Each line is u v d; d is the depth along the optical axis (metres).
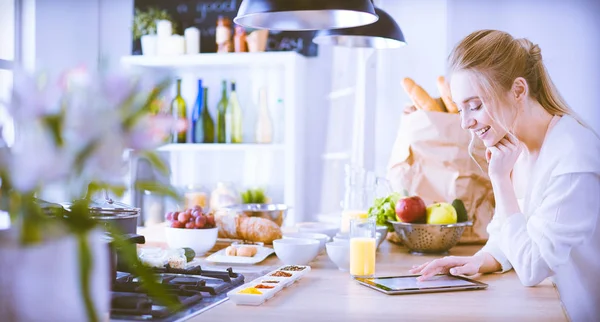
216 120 4.24
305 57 4.09
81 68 0.85
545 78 1.83
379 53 3.88
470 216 2.42
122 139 0.85
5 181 0.83
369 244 1.75
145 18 4.25
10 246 0.86
